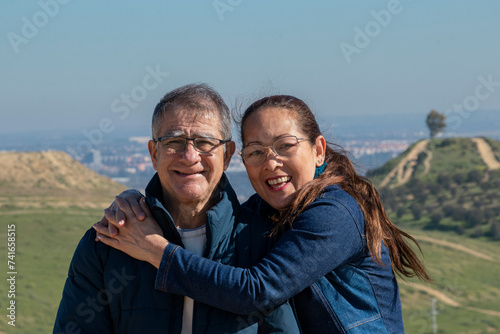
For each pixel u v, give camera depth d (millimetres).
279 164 2672
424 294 27453
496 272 31922
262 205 2973
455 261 33594
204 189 2562
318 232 2473
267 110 2689
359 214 2619
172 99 2566
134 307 2500
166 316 2480
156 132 2604
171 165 2549
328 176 2768
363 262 2635
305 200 2619
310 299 2580
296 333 2543
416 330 22000
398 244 2934
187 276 2387
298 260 2436
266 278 2387
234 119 2775
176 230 2539
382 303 2682
